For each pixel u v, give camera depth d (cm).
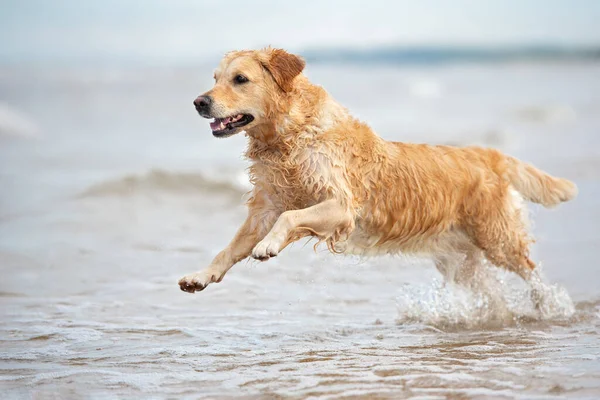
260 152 861
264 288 1035
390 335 822
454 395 588
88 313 897
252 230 865
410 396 588
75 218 1456
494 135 2734
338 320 891
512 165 990
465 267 975
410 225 902
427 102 4709
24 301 943
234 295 996
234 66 825
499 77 7369
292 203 855
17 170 2031
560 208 1541
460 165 935
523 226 977
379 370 667
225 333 820
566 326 859
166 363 700
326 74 7875
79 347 755
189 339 793
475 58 11481
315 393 601
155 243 1282
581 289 1007
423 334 827
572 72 8038
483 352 734
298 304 964
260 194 868
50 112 3797
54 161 2209
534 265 978
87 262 1152
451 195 920
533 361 689
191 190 1711
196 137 2889
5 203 1580
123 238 1314
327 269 1144
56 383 637
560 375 635
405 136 2792
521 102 4575
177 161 2173
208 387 623
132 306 934
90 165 2125
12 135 2847
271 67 827
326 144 838
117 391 616
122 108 4078
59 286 1021
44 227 1383
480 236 952
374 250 919
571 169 1934
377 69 9212
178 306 940
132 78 6056
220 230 1391
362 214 873
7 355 722
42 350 741
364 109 4197
